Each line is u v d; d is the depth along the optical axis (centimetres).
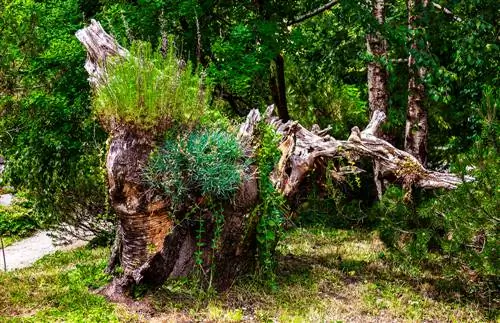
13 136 1279
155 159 723
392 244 1027
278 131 980
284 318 741
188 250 808
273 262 901
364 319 775
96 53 817
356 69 1678
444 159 1473
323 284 896
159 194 731
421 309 835
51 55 1143
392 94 1412
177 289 799
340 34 1529
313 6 1606
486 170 793
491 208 784
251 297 812
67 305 727
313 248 1166
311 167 957
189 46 1319
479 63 1191
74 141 1220
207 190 747
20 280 828
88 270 855
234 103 1642
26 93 1242
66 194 1237
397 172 970
